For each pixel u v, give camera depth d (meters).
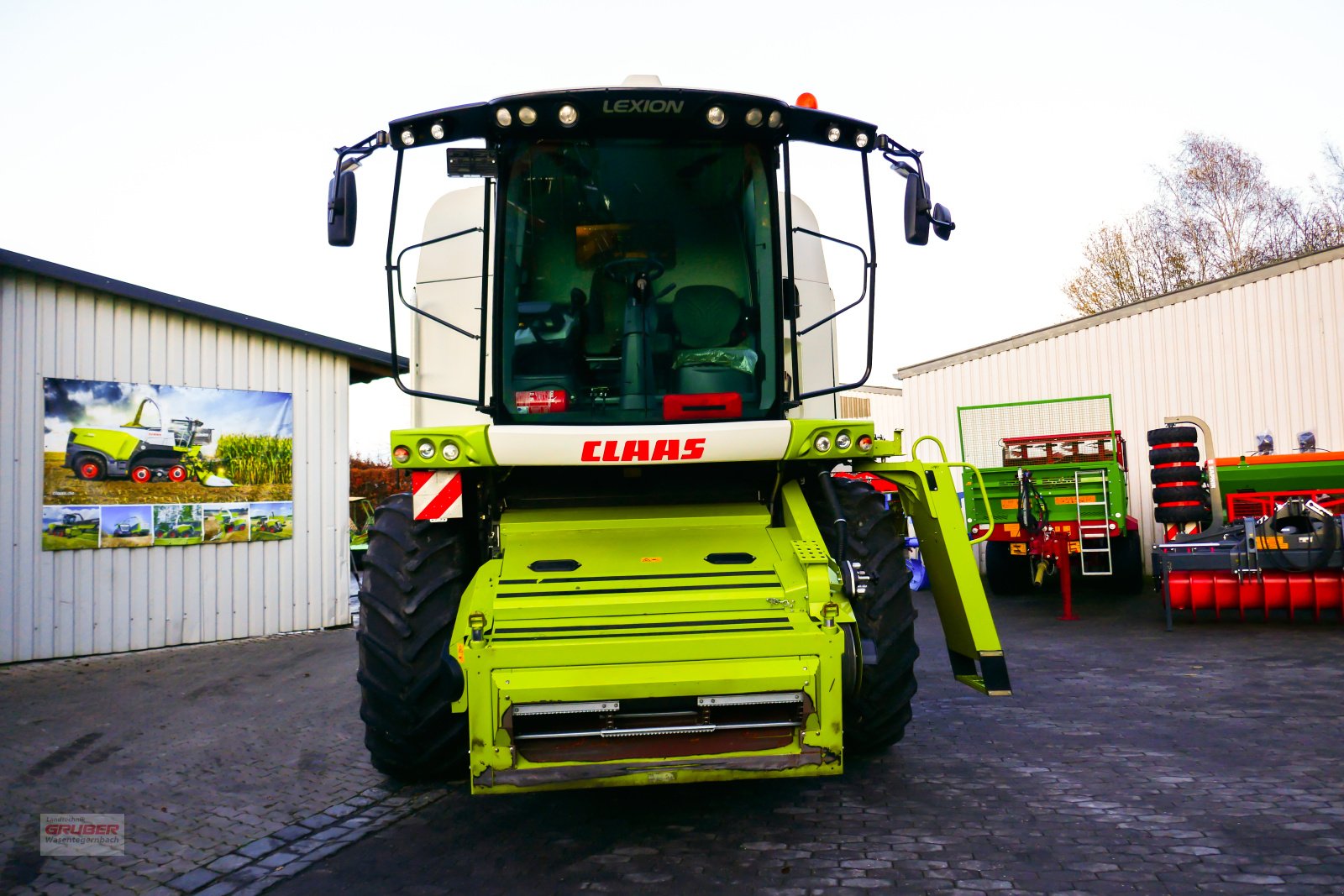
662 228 5.09
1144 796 4.73
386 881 4.03
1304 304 15.52
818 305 5.84
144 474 10.62
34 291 9.86
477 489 5.12
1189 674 8.02
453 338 5.60
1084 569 13.66
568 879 3.96
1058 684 7.82
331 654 10.10
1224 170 33.09
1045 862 3.91
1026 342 18.84
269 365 11.87
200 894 3.96
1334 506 12.11
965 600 4.90
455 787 5.41
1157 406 17.03
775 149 5.10
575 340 5.05
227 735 6.72
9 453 9.64
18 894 4.01
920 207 4.94
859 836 4.30
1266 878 3.65
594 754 3.94
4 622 9.55
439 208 5.69
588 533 4.83
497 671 3.89
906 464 5.23
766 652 3.98
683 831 4.50
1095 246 35.75
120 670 9.30
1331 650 8.87
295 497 12.06
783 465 5.00
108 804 5.20
